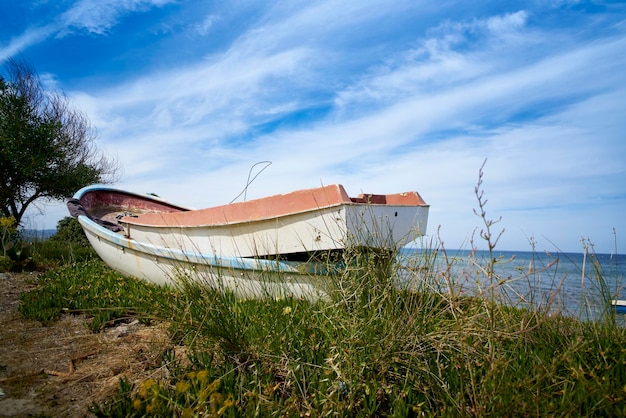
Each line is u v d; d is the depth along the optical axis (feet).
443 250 9.20
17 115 48.29
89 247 40.60
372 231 14.19
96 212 30.83
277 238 15.94
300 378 8.84
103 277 20.98
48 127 49.47
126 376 9.41
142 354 10.91
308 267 15.02
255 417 7.36
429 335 9.18
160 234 21.70
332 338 9.93
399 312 10.19
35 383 9.53
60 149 51.93
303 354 9.86
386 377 8.73
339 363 8.39
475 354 8.50
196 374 7.66
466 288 9.20
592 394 7.23
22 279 22.74
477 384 7.79
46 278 21.93
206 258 16.75
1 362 10.82
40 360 10.98
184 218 20.01
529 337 9.46
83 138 56.80
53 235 47.42
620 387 7.72
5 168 47.44
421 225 16.24
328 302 12.62
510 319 9.58
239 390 8.29
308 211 14.66
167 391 8.30
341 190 13.97
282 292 15.55
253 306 13.97
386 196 17.31
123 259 21.08
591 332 10.23
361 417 7.57
